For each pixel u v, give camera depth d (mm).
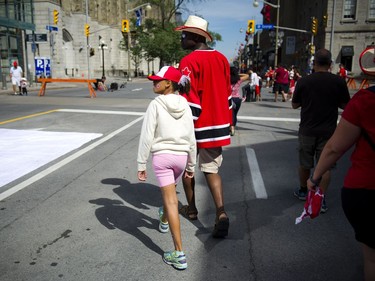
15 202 4656
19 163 6426
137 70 73875
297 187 5375
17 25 33531
